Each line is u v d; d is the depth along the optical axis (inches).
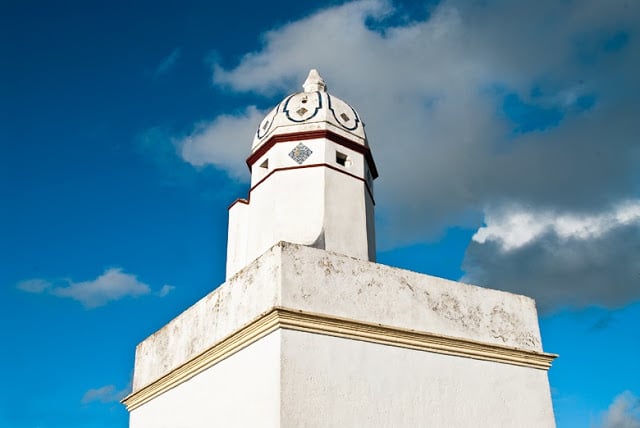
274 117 556.7
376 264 450.9
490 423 454.0
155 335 539.8
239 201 568.1
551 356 506.9
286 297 403.9
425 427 422.0
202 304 488.1
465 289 488.4
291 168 529.0
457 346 458.9
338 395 396.2
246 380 410.6
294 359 389.4
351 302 426.6
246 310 433.4
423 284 466.9
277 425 370.9
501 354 481.4
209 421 437.7
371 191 572.4
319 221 508.7
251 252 523.5
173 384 491.2
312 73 610.5
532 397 485.4
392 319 439.2
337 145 542.6
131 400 539.5
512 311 506.6
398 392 419.8
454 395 444.5
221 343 437.7
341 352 407.2
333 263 430.9
